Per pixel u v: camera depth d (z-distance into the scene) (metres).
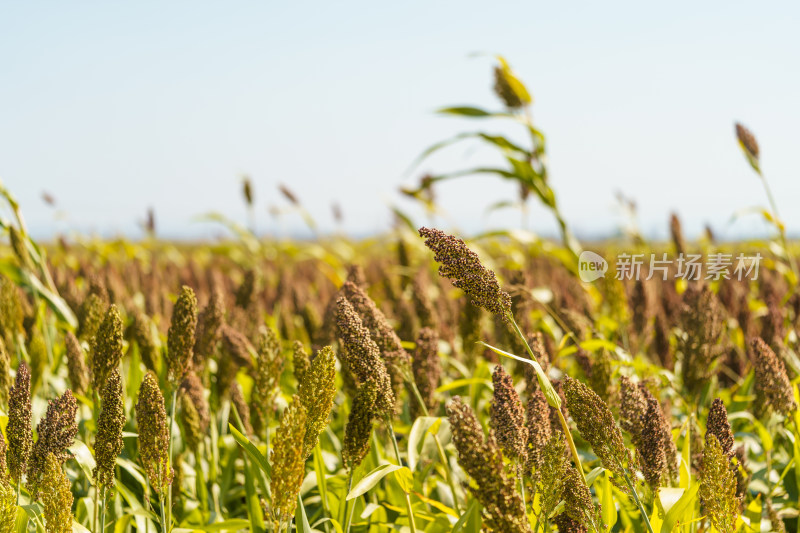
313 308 5.40
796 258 8.29
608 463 2.04
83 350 3.42
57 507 1.95
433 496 3.39
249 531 3.08
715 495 2.01
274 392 2.89
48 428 2.16
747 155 6.30
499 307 2.02
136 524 2.88
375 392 2.18
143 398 2.11
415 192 8.09
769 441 3.32
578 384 2.08
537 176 7.00
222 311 3.39
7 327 3.80
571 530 2.20
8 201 4.73
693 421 3.12
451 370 5.52
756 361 2.84
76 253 13.46
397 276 7.77
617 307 4.40
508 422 2.09
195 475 3.51
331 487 3.09
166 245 14.67
